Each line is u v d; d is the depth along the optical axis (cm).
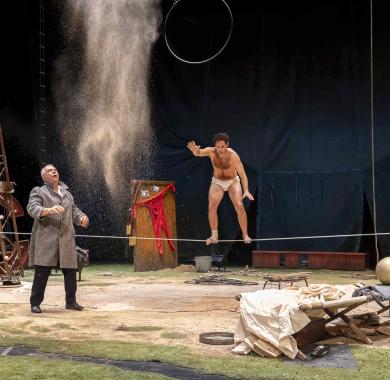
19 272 1173
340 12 1373
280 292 557
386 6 1331
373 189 1239
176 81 1505
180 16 1501
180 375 447
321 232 1384
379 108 1333
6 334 588
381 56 1334
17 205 1173
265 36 1432
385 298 573
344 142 1369
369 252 1444
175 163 1504
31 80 1558
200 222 1477
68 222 750
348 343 556
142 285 1056
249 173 1441
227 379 436
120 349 522
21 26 1530
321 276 1201
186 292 949
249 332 526
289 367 464
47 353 512
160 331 610
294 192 1408
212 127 1473
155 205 1373
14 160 1576
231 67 1460
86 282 1109
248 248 1555
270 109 1428
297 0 1409
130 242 1327
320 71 1392
